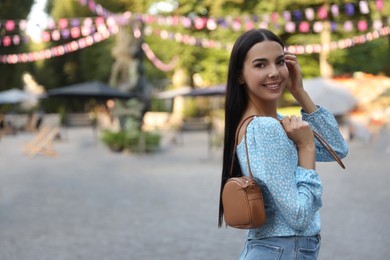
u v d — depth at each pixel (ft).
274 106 7.94
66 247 20.85
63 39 145.79
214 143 61.57
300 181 7.23
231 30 89.30
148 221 25.30
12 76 120.37
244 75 7.63
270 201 7.39
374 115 63.72
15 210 28.73
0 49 106.42
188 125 81.15
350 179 37.60
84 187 36.86
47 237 22.54
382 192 31.76
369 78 68.08
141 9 104.47
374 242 20.48
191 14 97.66
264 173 7.09
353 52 97.14
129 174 43.62
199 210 27.73
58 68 152.05
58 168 48.78
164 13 100.78
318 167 44.57
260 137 7.15
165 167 48.32
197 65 110.52
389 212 25.91
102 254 19.76
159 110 139.03
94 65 149.18
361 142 65.82
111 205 29.73
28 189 36.24
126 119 71.56
